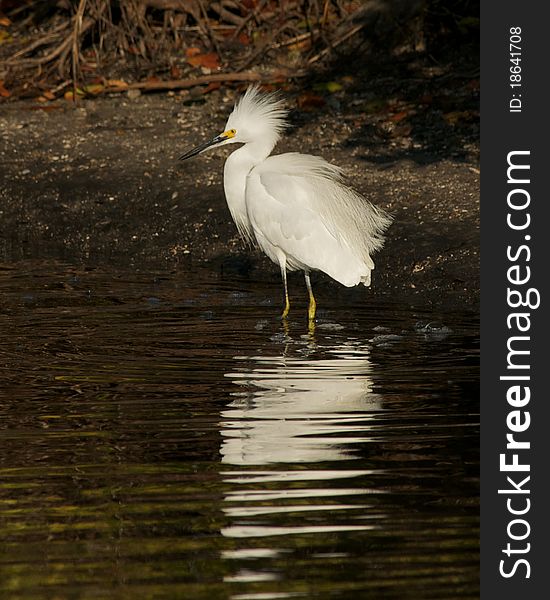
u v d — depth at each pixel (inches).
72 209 729.0
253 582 243.3
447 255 601.6
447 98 832.3
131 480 302.7
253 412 363.6
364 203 553.3
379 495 291.9
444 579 245.9
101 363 427.8
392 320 514.3
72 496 291.0
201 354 443.8
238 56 956.6
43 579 244.7
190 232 684.1
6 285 581.3
